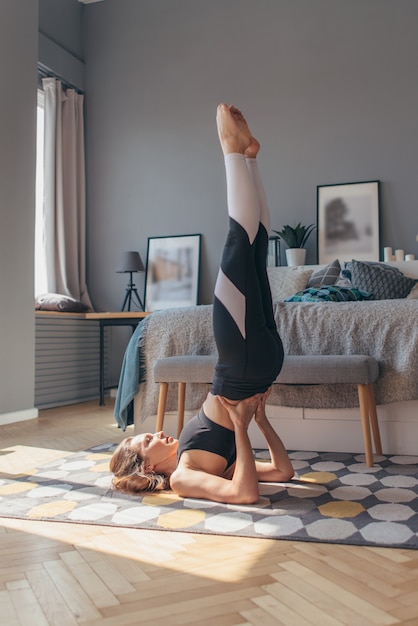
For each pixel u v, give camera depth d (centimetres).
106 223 597
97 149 605
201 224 566
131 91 598
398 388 264
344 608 114
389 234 511
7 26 420
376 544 149
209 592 124
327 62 538
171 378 277
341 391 274
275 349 187
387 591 121
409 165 509
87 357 546
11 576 136
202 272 563
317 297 362
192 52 580
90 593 125
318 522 168
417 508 179
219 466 201
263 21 559
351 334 276
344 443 276
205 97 573
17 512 188
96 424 392
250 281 183
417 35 514
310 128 539
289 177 541
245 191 185
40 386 477
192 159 574
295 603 117
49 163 543
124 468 213
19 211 423
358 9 532
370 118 522
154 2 595
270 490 206
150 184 586
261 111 554
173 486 200
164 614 114
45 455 287
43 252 547
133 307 582
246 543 154
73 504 195
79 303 525
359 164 522
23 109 431
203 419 204
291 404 282
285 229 518
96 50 609
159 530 167
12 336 412
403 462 249
